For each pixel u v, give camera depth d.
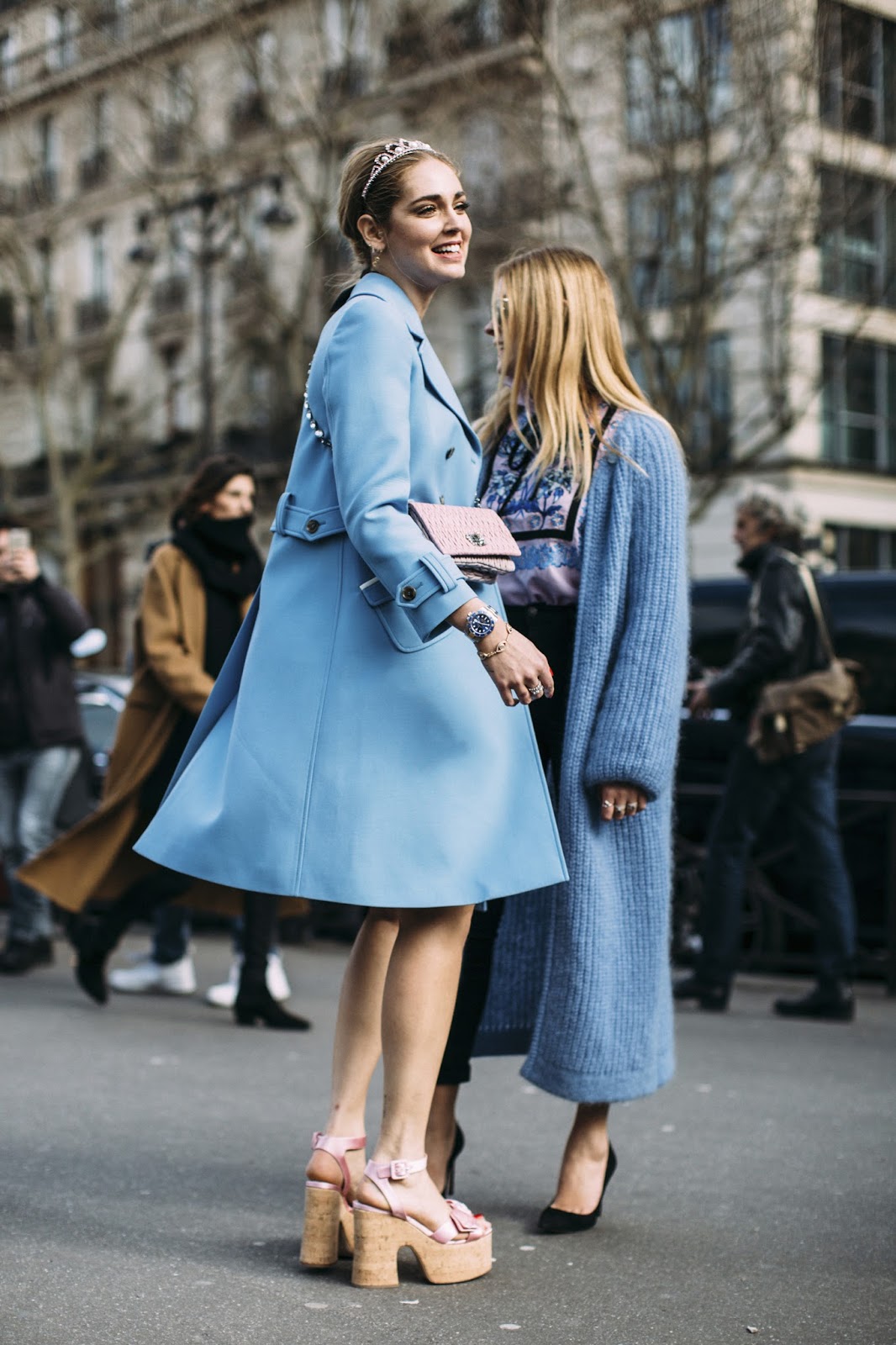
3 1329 3.05
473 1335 3.09
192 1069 5.91
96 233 38.59
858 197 18.42
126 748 6.96
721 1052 6.61
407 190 3.44
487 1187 4.32
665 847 3.87
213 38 22.58
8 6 25.19
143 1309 3.20
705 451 21.25
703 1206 4.18
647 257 19.34
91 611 39.44
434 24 20.69
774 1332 3.16
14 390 39.47
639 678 3.72
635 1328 3.16
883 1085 5.98
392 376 3.26
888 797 8.91
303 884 3.21
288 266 29.17
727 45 17.72
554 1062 3.74
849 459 29.48
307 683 3.29
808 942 9.56
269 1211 4.00
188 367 37.38
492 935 3.85
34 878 7.00
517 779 3.38
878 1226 4.00
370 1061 3.57
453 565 3.14
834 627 9.45
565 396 3.91
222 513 7.00
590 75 18.77
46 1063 5.95
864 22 18.06
